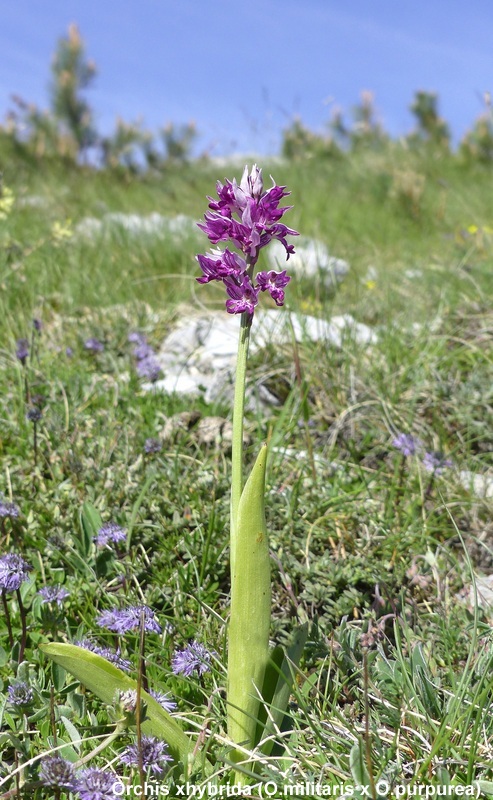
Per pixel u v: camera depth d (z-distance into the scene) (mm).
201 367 1106
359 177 3127
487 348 1118
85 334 1141
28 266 1403
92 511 716
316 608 687
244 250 522
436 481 852
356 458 920
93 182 3041
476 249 1673
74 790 476
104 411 920
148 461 813
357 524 773
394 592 702
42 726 545
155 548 729
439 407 997
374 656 611
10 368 1021
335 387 1011
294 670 576
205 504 764
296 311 1176
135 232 1765
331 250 1678
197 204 2465
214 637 637
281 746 542
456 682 590
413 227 2250
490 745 551
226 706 563
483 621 682
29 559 687
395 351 1103
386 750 535
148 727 511
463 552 789
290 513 753
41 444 843
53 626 610
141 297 1343
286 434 904
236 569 513
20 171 3094
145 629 589
